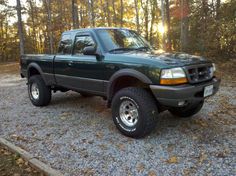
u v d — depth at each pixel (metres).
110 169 3.43
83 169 3.46
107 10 29.66
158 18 28.12
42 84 6.48
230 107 5.88
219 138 4.21
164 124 4.94
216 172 3.24
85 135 4.61
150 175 3.25
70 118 5.61
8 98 8.05
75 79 5.44
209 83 4.19
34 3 32.84
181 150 3.85
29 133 4.82
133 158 3.69
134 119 4.30
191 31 15.06
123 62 4.36
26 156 3.81
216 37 12.70
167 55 4.42
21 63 7.25
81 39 5.35
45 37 35.50
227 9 12.76
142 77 4.07
